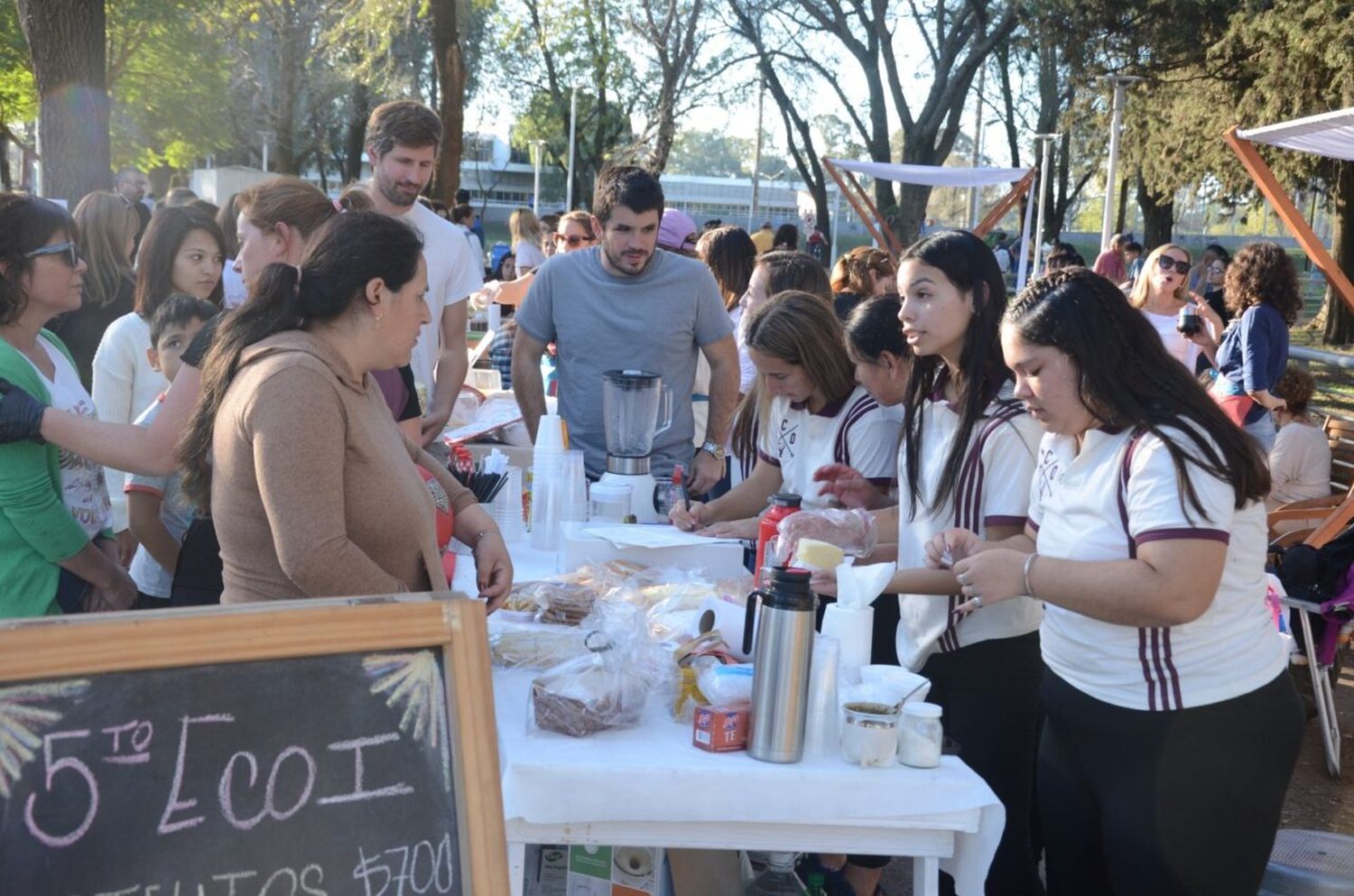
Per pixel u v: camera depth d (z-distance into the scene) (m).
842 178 15.21
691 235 5.51
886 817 1.83
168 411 2.32
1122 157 21.66
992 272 2.33
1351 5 14.36
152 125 25.73
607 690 1.93
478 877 1.31
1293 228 5.57
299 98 28.75
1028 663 2.45
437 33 14.75
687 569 2.79
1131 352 1.92
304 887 1.26
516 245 9.92
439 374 4.13
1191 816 1.95
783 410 3.11
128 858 1.20
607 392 3.38
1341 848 2.85
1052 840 2.23
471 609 1.35
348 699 1.30
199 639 1.23
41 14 7.29
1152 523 1.85
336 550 1.77
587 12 25.36
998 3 24.30
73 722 1.18
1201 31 17.73
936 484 2.42
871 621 2.10
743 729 1.89
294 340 1.83
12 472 2.38
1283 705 1.97
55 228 2.54
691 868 2.25
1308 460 5.27
